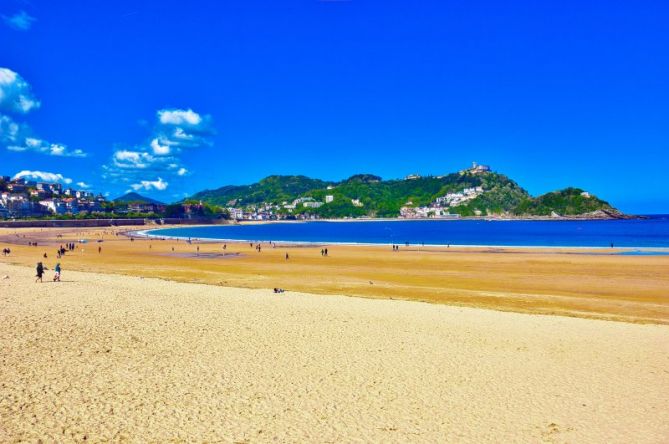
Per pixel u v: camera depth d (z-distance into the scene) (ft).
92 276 133.08
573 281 135.95
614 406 45.85
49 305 83.66
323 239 460.14
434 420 42.14
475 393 48.39
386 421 41.63
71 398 43.93
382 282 132.77
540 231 604.08
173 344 61.72
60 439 36.55
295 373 52.60
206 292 104.99
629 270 161.89
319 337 67.10
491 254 238.07
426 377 52.47
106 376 49.73
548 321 79.87
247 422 40.52
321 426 40.27
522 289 120.67
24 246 315.17
